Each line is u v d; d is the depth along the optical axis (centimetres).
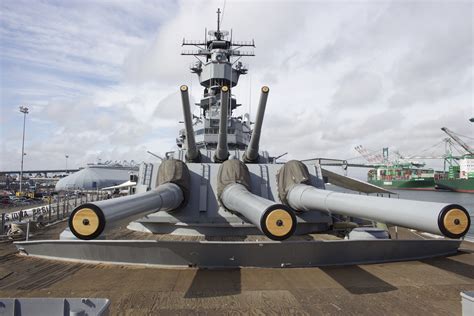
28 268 536
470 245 750
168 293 436
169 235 700
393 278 501
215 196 734
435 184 7194
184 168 735
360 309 391
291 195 648
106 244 535
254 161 884
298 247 531
